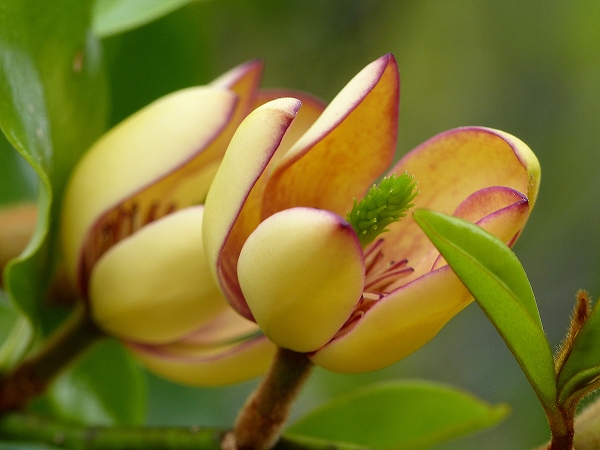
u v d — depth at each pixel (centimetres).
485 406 27
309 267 22
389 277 23
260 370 24
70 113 25
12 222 26
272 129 22
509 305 22
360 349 22
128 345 25
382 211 23
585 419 23
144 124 25
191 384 25
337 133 23
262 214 23
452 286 22
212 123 24
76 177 25
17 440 25
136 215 25
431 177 23
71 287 26
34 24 25
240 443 24
